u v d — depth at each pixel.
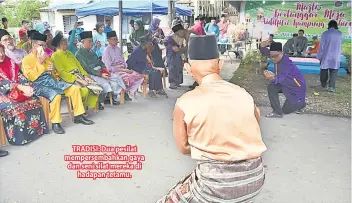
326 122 5.29
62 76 4.97
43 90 4.51
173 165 3.68
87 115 5.40
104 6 12.24
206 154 1.73
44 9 13.54
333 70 7.28
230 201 1.72
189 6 17.34
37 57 4.49
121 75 6.07
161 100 6.45
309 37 11.95
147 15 13.15
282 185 3.25
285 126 5.03
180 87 7.59
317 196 3.07
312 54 10.35
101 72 5.74
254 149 1.74
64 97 5.23
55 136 4.47
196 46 1.93
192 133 1.75
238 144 1.72
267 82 8.38
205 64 1.93
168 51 7.34
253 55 10.91
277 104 5.44
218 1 16.64
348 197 3.06
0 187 3.15
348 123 5.27
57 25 14.51
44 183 3.25
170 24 10.22
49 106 4.68
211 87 1.84
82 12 12.30
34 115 4.28
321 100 6.64
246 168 1.72
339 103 6.44
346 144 4.36
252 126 1.76
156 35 9.81
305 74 9.21
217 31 12.19
